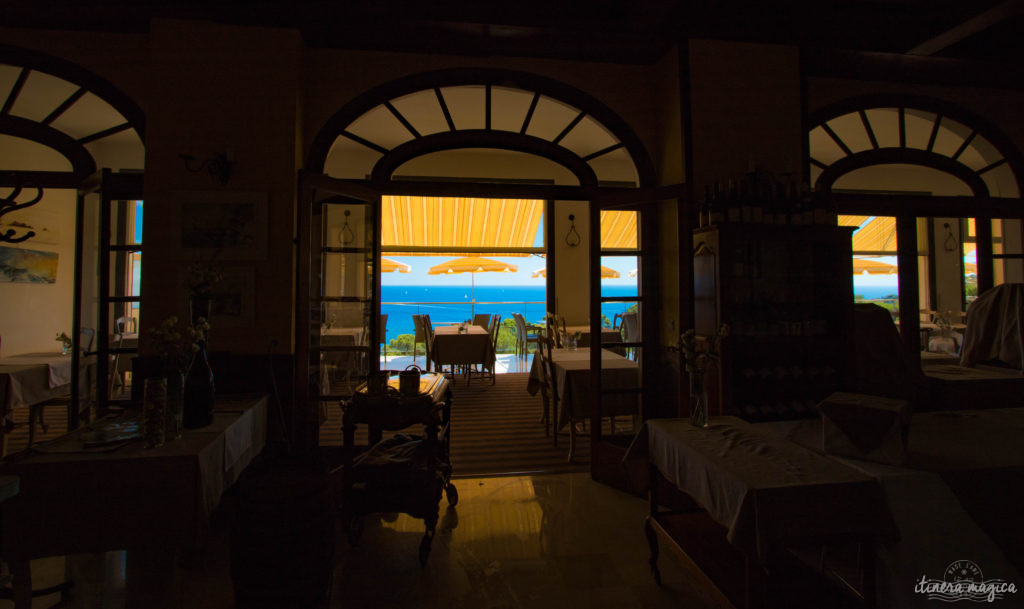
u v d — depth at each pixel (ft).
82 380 10.88
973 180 13.73
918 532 4.98
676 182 11.51
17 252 19.33
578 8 10.66
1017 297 9.59
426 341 23.58
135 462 6.05
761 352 10.24
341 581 7.31
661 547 8.32
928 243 25.52
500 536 8.70
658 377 11.79
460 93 12.72
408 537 8.68
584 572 7.55
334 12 10.43
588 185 12.64
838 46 11.85
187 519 6.13
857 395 6.30
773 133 11.59
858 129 13.34
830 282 10.25
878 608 5.01
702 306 10.43
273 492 6.13
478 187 12.73
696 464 5.96
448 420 10.21
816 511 4.86
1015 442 6.30
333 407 11.48
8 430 11.90
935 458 5.66
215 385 10.01
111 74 10.81
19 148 13.66
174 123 10.44
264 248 10.55
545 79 12.19
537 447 13.74
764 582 5.13
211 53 10.54
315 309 11.37
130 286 10.96
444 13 10.50
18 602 5.89
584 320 27.30
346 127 11.66
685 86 11.27
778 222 9.96
